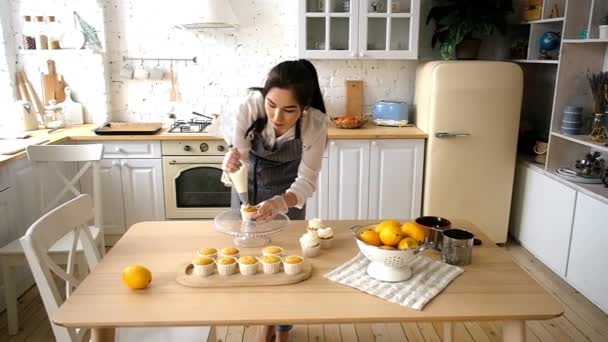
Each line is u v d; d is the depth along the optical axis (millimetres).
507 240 3674
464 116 3289
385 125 3715
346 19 3527
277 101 1495
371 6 3502
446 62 3277
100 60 3717
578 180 2877
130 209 3506
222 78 3871
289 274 1362
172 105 3912
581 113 2943
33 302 2709
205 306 1206
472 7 3441
